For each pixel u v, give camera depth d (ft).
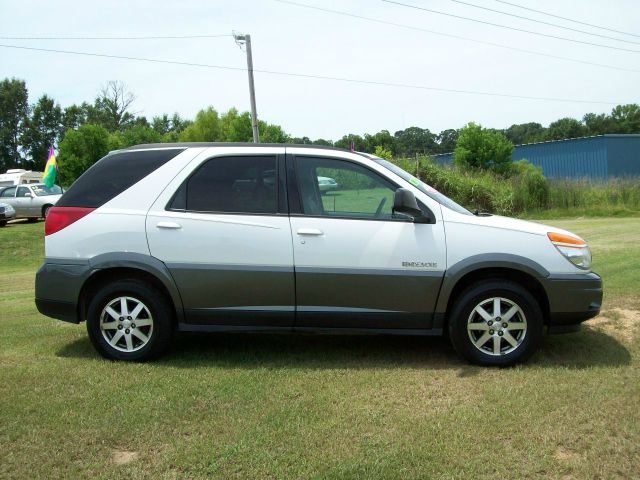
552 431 11.64
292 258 15.97
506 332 15.71
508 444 11.18
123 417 12.57
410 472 10.20
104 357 16.71
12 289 36.35
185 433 11.84
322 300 16.01
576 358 16.28
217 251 16.14
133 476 10.23
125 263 16.30
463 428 11.84
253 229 16.12
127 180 16.92
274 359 16.76
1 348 18.13
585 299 15.80
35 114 302.45
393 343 18.34
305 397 13.64
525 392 13.69
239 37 101.50
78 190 17.08
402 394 13.78
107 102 288.10
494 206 81.71
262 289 16.07
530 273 15.66
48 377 15.19
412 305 15.92
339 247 15.87
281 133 194.49
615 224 59.72
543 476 10.08
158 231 16.33
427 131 257.55
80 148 190.08
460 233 15.87
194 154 16.89
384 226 15.96
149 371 15.70
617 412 12.42
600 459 10.55
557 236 15.99
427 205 16.08
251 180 16.57
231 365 16.21
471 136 120.16
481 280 15.94
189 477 10.18
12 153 305.94
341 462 10.55
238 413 12.73
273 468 10.39
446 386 14.29
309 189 16.40
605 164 134.72
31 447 11.29
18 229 72.38
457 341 15.83
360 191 16.37
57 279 16.61
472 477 10.05
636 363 15.71
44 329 20.79
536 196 81.05
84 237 16.57
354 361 16.47
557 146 144.05
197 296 16.25
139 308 16.47
